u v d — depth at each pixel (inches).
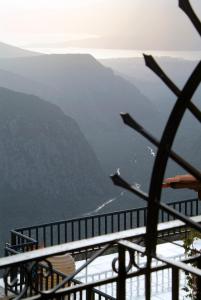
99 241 104.7
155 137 80.3
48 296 101.8
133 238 108.4
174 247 423.5
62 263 359.3
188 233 292.0
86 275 383.2
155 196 81.4
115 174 81.8
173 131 77.4
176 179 161.5
